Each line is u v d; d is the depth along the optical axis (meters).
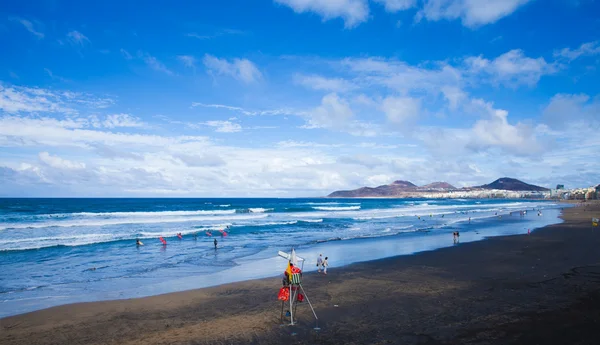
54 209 69.50
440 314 10.79
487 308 11.23
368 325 10.01
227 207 92.50
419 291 13.81
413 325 9.89
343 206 108.88
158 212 61.94
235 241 31.48
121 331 10.20
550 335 8.88
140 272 19.00
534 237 31.77
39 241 29.80
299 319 10.73
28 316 11.64
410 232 38.72
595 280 14.70
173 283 16.50
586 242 27.64
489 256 22.03
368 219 57.47
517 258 21.00
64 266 20.61
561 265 18.33
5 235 33.00
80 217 52.72
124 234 34.72
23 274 18.56
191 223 47.03
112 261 22.17
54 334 10.09
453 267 18.84
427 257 22.27
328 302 12.52
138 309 12.32
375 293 13.68
